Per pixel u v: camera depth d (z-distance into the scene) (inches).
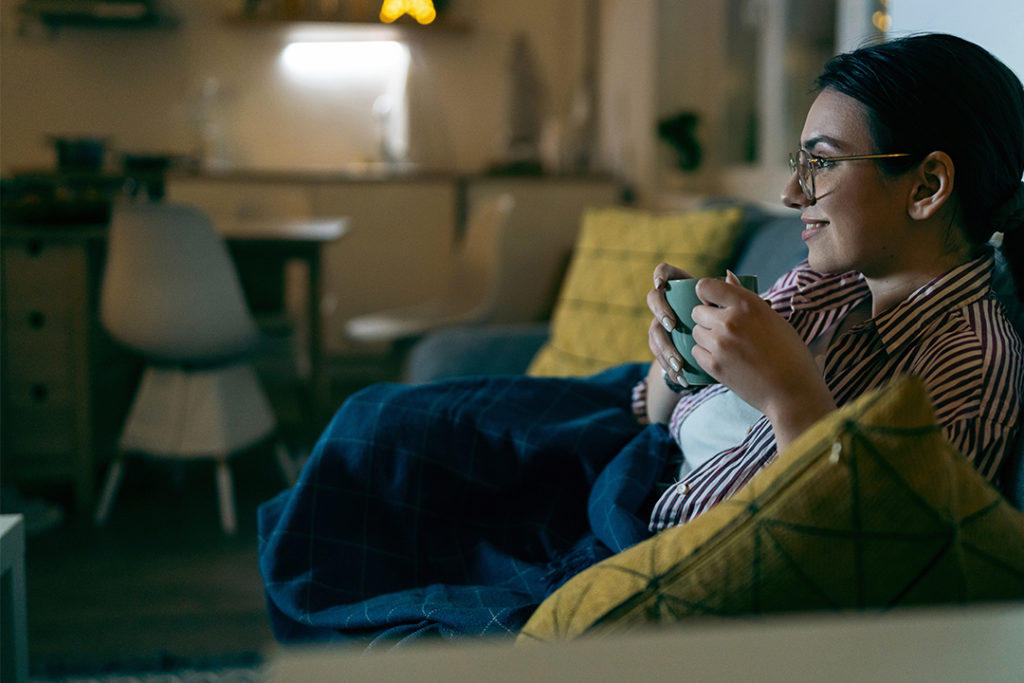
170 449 109.5
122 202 105.3
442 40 215.8
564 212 180.7
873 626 15.8
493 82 217.8
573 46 216.7
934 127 35.6
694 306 33.2
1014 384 33.6
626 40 180.1
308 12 206.7
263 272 155.6
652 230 88.9
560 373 87.7
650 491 46.9
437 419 51.1
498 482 50.6
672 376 35.2
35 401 113.5
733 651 15.0
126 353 129.3
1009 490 33.4
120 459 111.3
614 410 53.3
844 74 37.4
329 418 160.6
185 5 209.9
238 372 116.0
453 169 217.5
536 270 180.9
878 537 21.5
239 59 213.5
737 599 22.1
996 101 35.8
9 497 111.6
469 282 156.1
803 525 21.6
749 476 38.1
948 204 36.9
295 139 217.2
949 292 36.4
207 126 211.5
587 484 50.7
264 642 78.8
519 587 45.6
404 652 15.0
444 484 50.7
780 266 70.3
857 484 21.5
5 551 39.2
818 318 44.0
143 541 104.3
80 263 111.9
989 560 22.7
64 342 113.0
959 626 15.9
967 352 33.9
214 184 179.0
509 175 185.2
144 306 107.2
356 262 185.9
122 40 209.5
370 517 50.6
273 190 179.9
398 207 185.3
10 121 209.3
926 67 35.7
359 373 194.7
